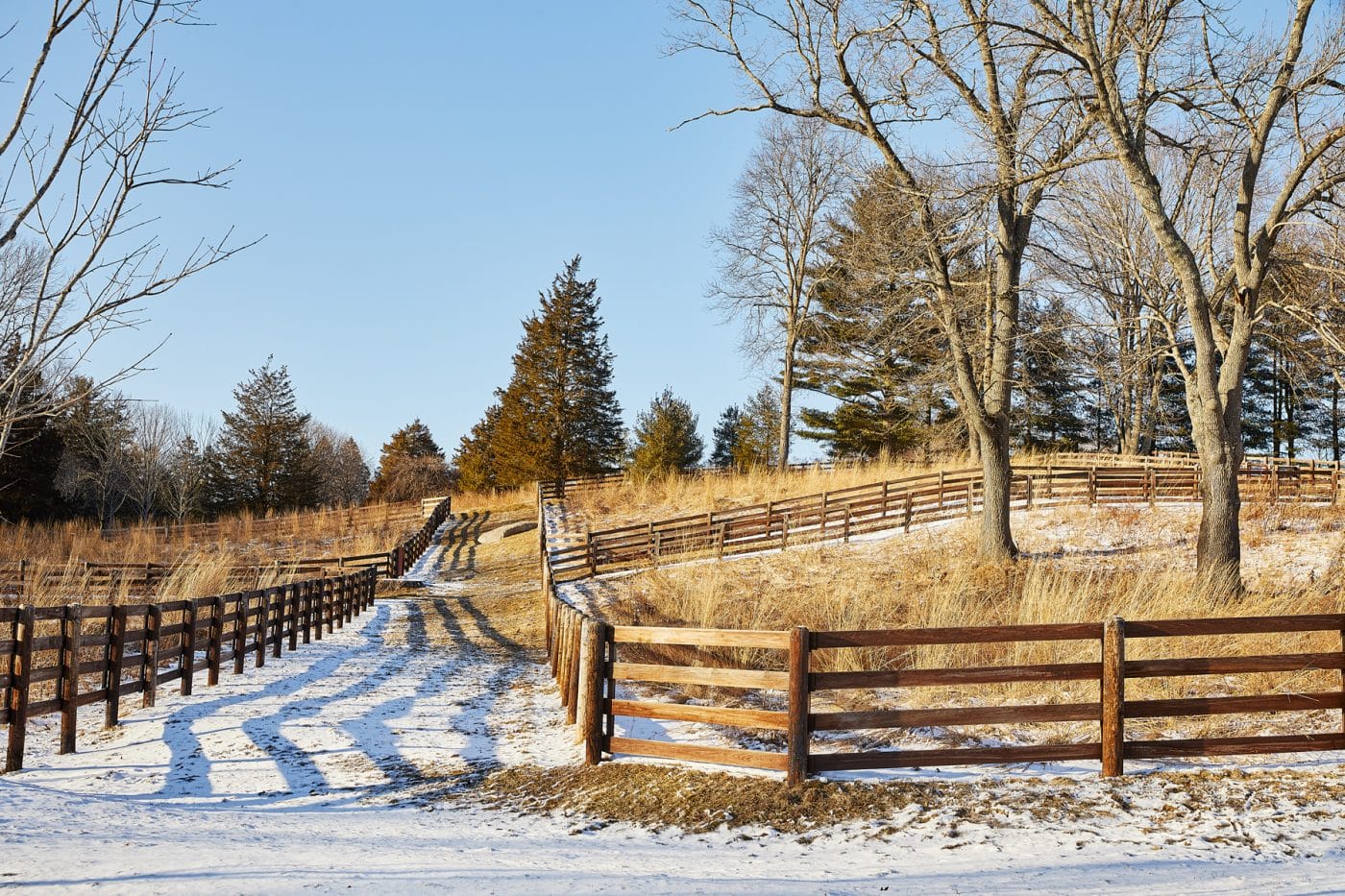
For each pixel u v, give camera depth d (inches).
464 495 2438.5
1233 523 633.0
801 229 1619.1
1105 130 686.5
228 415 2733.8
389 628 868.0
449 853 233.5
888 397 1691.7
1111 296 791.1
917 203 721.6
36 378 217.0
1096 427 1948.8
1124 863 205.9
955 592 648.4
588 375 2375.7
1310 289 670.5
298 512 2233.0
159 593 772.0
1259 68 594.9
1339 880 191.5
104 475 1904.5
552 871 214.5
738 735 359.3
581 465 2348.7
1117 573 720.3
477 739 398.0
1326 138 545.6
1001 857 214.7
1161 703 283.9
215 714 446.6
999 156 674.8
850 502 1019.9
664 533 1095.0
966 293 840.9
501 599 1059.9
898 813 251.8
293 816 285.9
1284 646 426.6
